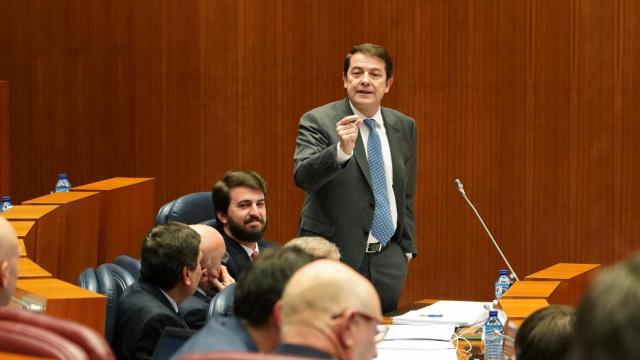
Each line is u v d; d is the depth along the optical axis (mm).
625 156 14406
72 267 9891
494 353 6992
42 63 15188
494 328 7012
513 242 14727
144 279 6867
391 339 7402
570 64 14445
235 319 4797
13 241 5180
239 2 14977
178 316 6828
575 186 14539
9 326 3588
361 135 8828
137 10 15047
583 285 7957
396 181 8875
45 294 5527
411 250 9102
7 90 12969
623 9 14305
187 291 6922
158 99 15086
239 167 15094
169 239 6805
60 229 9484
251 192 9070
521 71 14547
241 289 4633
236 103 15055
